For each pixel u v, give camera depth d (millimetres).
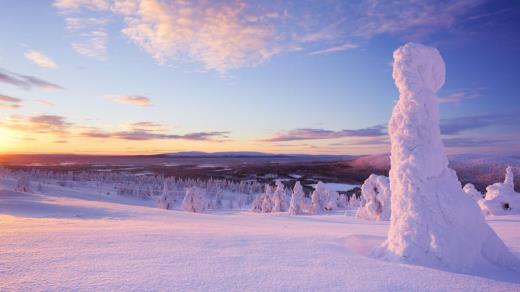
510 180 22547
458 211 5121
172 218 14523
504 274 4711
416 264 4738
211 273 3592
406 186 5445
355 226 13711
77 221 10273
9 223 8617
